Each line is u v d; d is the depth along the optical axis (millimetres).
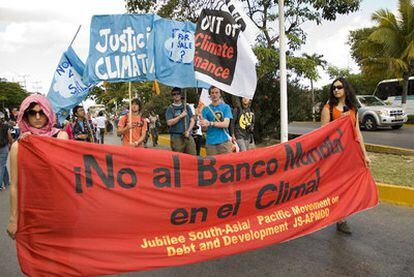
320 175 4359
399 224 5266
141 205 3463
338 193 4480
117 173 3410
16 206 3135
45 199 3162
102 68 6004
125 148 3469
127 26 6051
